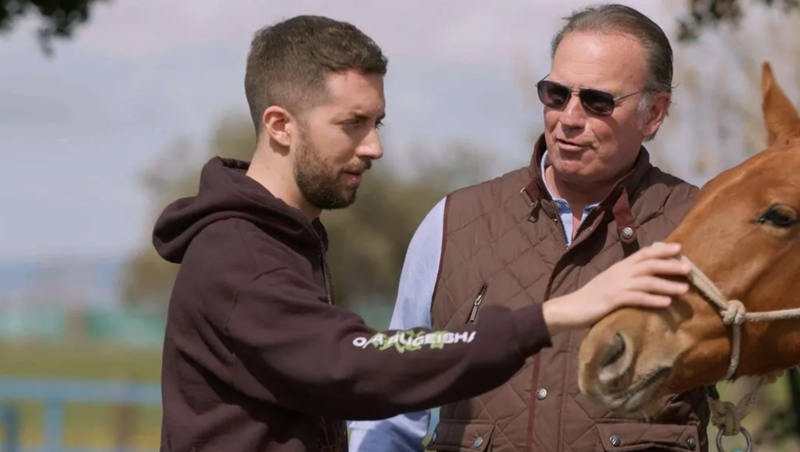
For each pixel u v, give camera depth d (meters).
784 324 4.96
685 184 5.70
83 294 105.12
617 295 4.43
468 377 4.38
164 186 51.19
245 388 4.70
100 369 44.12
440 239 5.86
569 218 5.71
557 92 5.49
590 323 4.43
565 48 5.55
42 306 90.00
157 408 25.86
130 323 76.81
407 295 5.96
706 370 4.93
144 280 71.31
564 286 5.50
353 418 4.62
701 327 4.84
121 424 20.66
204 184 4.98
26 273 132.25
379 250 47.06
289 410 4.80
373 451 6.12
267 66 4.99
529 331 4.36
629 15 5.59
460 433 5.60
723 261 4.87
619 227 5.48
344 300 47.53
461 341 4.40
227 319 4.64
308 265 4.89
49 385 20.30
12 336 78.88
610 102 5.41
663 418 5.30
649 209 5.55
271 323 4.58
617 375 4.60
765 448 10.65
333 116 4.88
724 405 5.37
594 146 5.45
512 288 5.57
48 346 69.06
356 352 4.47
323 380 4.47
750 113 13.22
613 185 5.60
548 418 5.37
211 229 4.82
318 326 4.55
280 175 5.03
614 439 5.27
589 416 5.32
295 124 4.94
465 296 5.68
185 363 4.84
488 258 5.68
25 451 20.11
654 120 5.71
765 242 4.88
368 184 48.16
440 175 49.03
